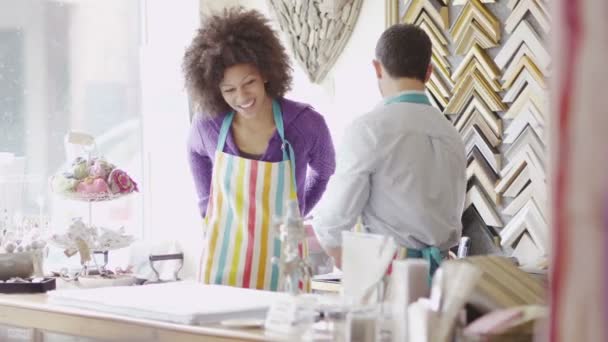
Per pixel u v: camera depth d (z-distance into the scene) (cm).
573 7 89
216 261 295
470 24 422
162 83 560
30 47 534
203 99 295
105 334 221
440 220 270
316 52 494
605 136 88
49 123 539
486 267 181
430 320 162
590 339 90
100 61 562
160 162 561
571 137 90
